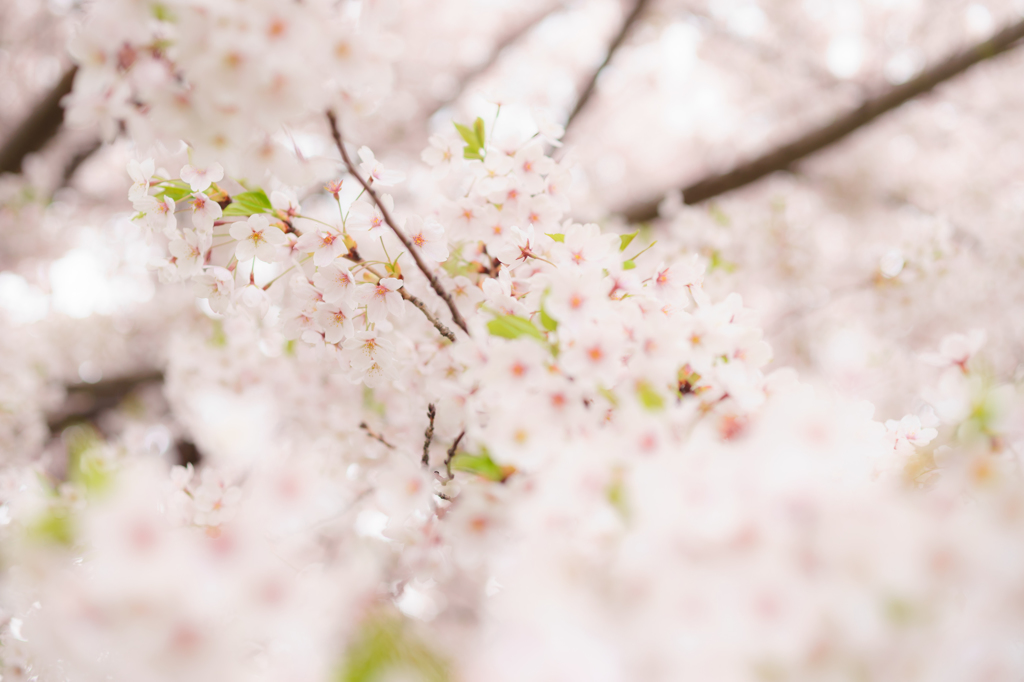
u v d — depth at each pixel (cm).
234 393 191
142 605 135
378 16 146
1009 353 296
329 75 146
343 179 161
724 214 272
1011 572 139
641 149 635
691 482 141
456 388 158
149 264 160
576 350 148
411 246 157
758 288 329
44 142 402
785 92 507
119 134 155
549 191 164
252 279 161
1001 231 298
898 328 290
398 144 580
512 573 142
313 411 189
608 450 143
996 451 145
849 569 139
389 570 161
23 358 293
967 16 432
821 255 333
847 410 147
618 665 139
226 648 139
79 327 390
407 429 173
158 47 146
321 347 162
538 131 163
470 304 166
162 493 153
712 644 139
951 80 402
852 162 476
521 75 639
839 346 171
